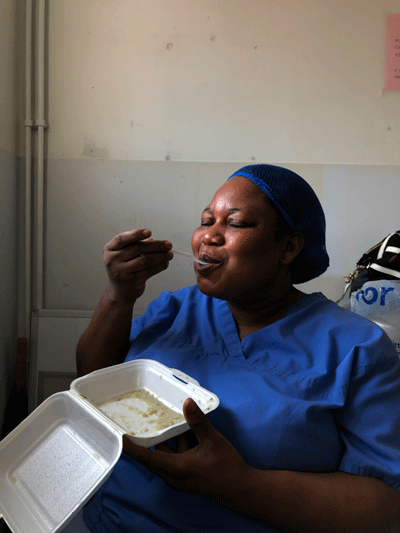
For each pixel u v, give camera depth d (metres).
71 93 1.55
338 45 1.56
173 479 0.48
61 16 1.53
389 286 1.22
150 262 0.67
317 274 0.76
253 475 0.48
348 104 1.57
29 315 1.54
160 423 0.56
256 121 1.57
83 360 0.77
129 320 0.76
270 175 0.64
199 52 1.55
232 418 0.56
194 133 1.56
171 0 1.54
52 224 1.56
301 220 0.65
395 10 1.55
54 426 0.59
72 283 1.58
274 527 0.51
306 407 0.54
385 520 0.50
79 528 0.63
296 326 0.66
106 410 0.60
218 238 0.61
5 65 1.39
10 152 1.46
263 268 0.61
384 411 0.56
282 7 1.55
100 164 1.56
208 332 0.71
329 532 0.49
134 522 0.57
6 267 1.44
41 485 0.52
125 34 1.54
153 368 0.66
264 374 0.61
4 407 1.43
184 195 1.57
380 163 1.58
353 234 1.59
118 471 0.62
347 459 0.54
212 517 0.53
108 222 1.57
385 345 0.60
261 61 1.56
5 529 0.52
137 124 1.56
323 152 1.58
